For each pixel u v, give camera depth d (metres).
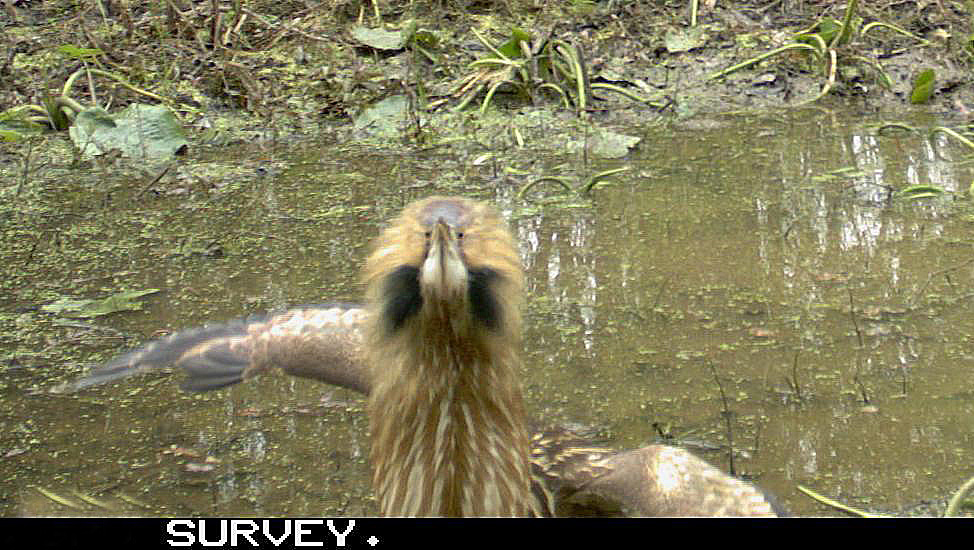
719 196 4.57
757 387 3.79
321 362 3.52
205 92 5.81
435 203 3.37
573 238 4.22
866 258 4.07
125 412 3.76
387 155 5.16
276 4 6.68
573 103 5.69
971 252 4.09
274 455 3.69
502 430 3.37
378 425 3.39
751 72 5.93
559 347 3.87
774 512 3.40
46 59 6.03
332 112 5.62
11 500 3.62
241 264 4.09
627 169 4.70
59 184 4.88
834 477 3.64
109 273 4.07
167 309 3.97
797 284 4.01
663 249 4.11
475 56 6.13
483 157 5.06
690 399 3.77
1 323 3.94
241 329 3.58
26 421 3.74
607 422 3.73
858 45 6.06
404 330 3.35
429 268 3.30
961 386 3.78
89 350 3.87
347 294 4.00
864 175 4.75
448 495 3.36
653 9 6.55
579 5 6.51
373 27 6.39
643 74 5.95
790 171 4.82
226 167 5.04
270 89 5.80
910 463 3.66
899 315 3.93
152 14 6.34
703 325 3.91
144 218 4.49
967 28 6.23
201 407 3.77
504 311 3.35
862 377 3.80
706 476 3.42
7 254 4.19
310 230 4.33
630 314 3.94
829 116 5.51
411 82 5.86
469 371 3.35
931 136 5.09
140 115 5.30
